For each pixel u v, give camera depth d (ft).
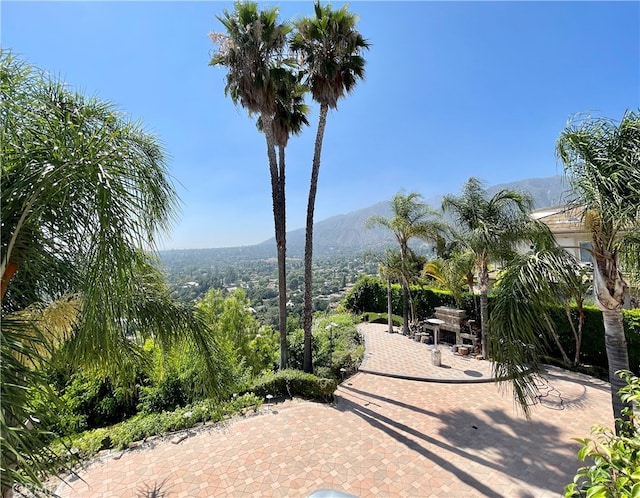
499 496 12.88
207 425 19.30
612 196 10.61
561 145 11.66
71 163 6.58
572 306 26.96
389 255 40.70
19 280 7.43
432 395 22.98
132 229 7.44
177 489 13.84
